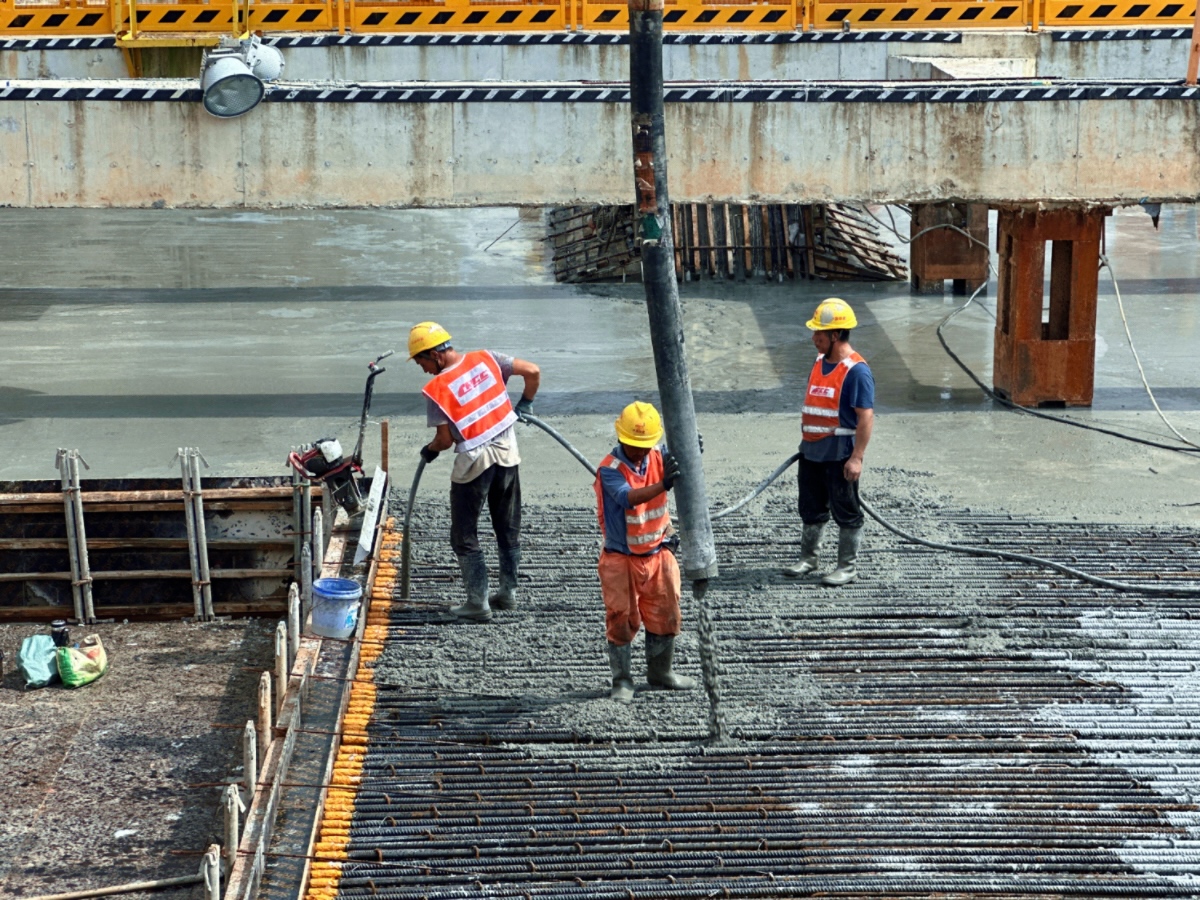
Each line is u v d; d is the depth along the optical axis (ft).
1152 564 49.83
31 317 89.76
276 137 65.41
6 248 111.24
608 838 33.45
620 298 96.32
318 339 84.94
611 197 66.54
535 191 66.49
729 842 33.22
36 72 109.09
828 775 36.27
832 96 65.51
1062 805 34.73
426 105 65.36
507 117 65.57
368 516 49.11
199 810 36.83
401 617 45.70
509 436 44.83
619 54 108.68
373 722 38.65
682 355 36.17
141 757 39.65
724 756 37.24
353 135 65.57
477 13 108.78
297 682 38.27
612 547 38.86
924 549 51.55
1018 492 57.82
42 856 34.63
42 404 71.05
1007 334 70.90
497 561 50.55
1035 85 65.67
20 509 52.21
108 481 53.36
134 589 53.31
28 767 39.01
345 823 33.81
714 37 109.19
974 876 31.86
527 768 36.60
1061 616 45.70
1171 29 107.34
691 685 40.81
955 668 42.09
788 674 41.75
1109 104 65.36
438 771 36.40
